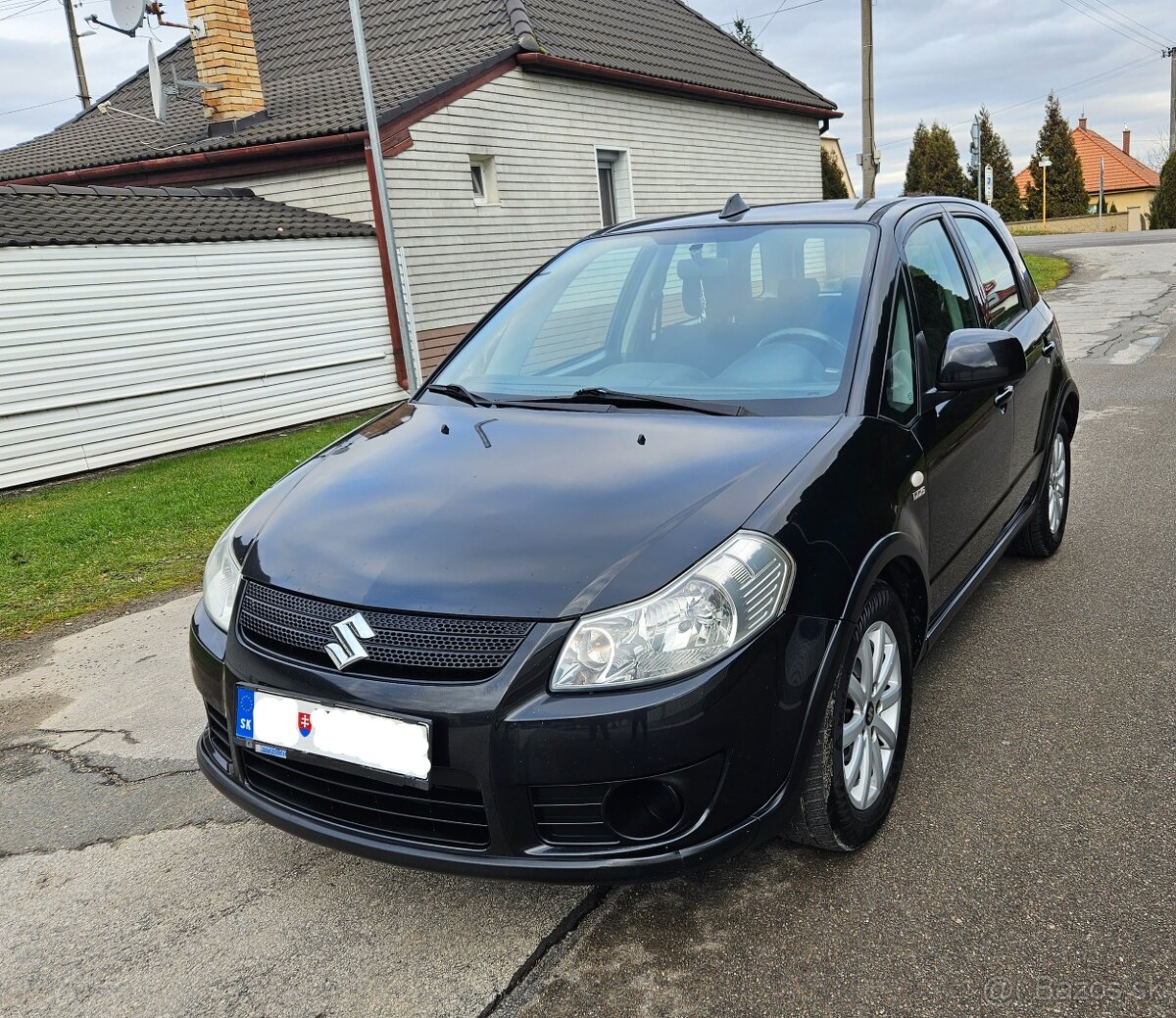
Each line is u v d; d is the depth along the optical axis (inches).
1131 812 107.3
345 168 466.9
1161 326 489.1
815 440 104.7
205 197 454.9
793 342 121.4
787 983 86.3
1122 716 128.0
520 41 530.9
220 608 102.3
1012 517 166.7
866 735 103.8
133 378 386.6
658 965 89.7
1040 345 176.2
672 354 127.7
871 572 97.9
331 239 451.5
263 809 96.6
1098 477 242.7
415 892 103.3
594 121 594.2
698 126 692.7
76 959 96.6
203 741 108.3
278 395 440.8
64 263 359.6
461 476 104.7
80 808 125.6
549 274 153.3
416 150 476.1
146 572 225.6
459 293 511.8
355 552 95.0
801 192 836.0
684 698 82.9
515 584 86.7
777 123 789.2
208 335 409.4
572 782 83.0
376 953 94.3
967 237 162.6
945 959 87.6
